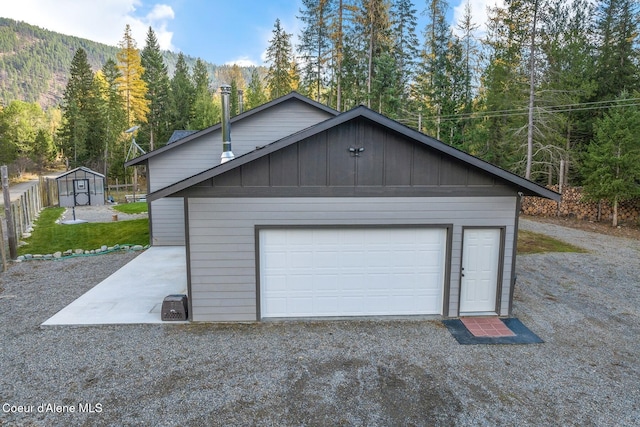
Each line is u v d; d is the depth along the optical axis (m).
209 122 40.09
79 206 25.11
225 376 5.24
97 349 5.96
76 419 4.34
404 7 31.80
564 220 18.22
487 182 7.12
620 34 22.34
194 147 13.07
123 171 38.22
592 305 8.07
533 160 21.23
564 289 9.11
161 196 6.56
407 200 7.08
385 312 7.39
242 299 7.07
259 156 6.71
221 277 7.01
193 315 7.04
